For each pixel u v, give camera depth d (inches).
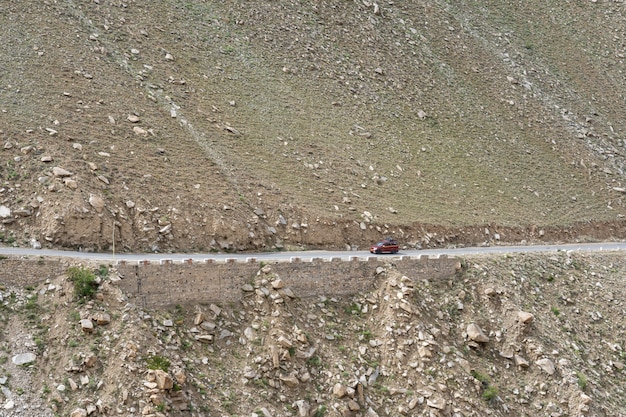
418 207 2395.4
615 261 2203.5
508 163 2915.8
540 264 2039.9
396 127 2824.8
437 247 2239.2
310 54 2997.0
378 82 3029.0
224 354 1477.6
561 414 1635.1
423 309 1707.7
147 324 1432.1
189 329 1482.5
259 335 1520.7
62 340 1373.0
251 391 1437.0
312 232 2062.0
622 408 1720.0
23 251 1563.7
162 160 2080.5
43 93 2146.9
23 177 1760.6
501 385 1654.8
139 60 2546.8
